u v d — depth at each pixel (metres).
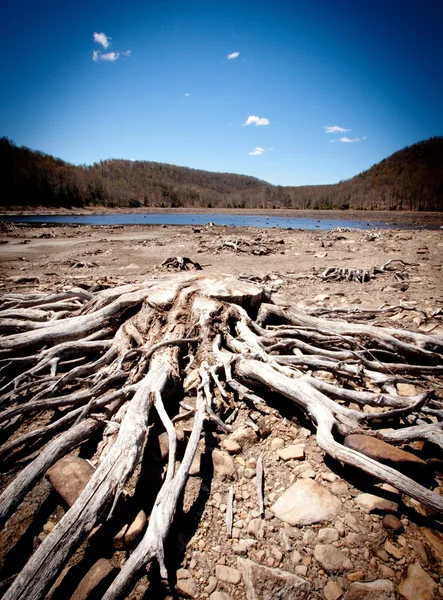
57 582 2.06
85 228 37.25
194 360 4.28
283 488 2.71
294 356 4.23
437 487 2.75
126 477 2.32
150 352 3.92
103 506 2.13
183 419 3.45
